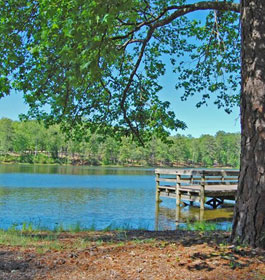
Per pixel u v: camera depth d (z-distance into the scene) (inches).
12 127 3565.5
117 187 1076.5
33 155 3518.7
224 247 173.6
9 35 264.8
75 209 587.5
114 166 3599.9
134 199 756.0
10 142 3400.6
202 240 193.9
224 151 4581.7
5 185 1035.3
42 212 548.1
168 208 620.1
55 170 2130.9
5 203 644.7
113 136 390.0
